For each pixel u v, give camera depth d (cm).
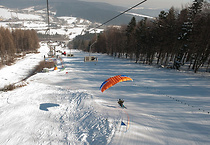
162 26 3866
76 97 1912
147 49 4575
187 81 2433
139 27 5075
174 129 1055
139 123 1148
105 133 1066
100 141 988
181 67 3803
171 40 3619
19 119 1409
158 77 2778
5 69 4519
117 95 1853
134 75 2986
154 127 1086
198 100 1602
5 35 5978
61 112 1553
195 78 2609
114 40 6794
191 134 990
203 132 1006
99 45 9612
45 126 1289
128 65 4372
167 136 975
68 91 2161
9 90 2397
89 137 1075
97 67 4144
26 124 1317
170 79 2600
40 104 1748
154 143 912
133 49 5306
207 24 2934
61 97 1962
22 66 5112
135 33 5138
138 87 2184
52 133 1187
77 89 2236
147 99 1688
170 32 3656
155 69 3606
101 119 1273
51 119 1416
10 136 1158
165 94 1852
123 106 1457
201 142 903
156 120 1189
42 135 1165
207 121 1150
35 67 5038
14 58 6284
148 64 4512
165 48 3859
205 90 1945
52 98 1936
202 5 3253
